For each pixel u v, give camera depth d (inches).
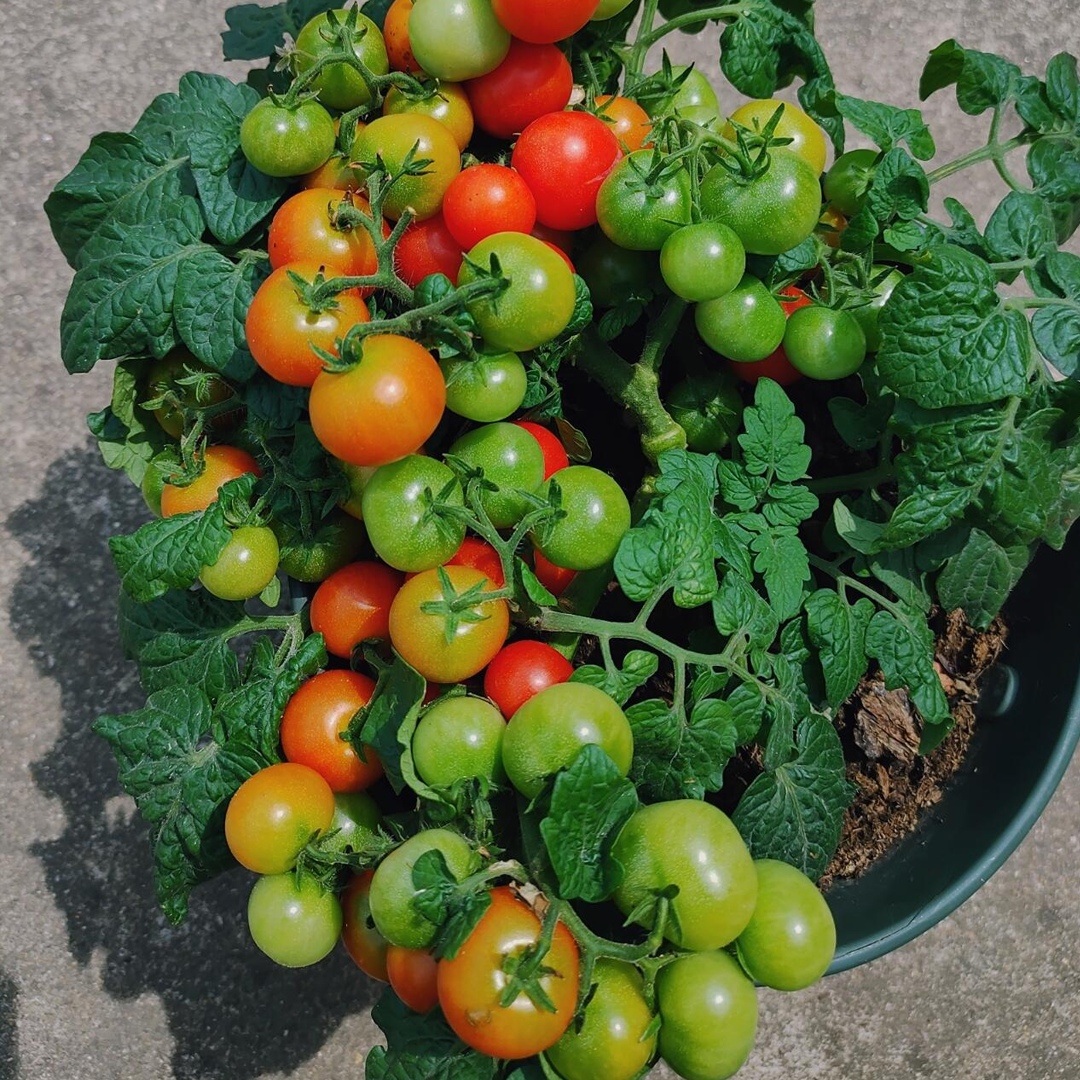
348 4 16.5
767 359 15.3
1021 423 13.6
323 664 14.1
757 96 16.2
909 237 14.4
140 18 26.3
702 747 12.9
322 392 11.7
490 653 12.4
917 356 13.2
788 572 13.7
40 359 24.9
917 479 13.8
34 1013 22.2
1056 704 16.4
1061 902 23.3
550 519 12.5
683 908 11.4
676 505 12.8
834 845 14.3
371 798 14.1
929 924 16.0
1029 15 26.9
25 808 22.9
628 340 16.3
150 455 15.5
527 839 11.9
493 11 12.9
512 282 12.1
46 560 24.0
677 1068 12.0
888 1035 22.6
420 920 11.5
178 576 13.3
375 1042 22.2
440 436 14.3
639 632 12.8
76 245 14.9
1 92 25.9
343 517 14.1
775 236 13.2
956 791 16.9
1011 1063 22.7
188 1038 22.1
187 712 14.3
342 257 12.8
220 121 14.3
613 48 15.7
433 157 12.8
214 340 13.7
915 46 26.5
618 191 12.9
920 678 14.3
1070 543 16.7
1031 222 14.2
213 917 22.5
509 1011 10.9
